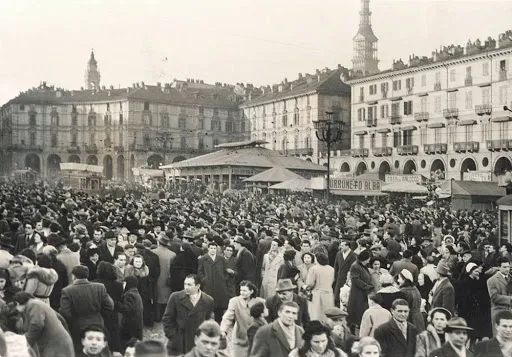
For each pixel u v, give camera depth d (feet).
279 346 26.61
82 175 210.18
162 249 48.42
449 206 155.63
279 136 337.11
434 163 241.35
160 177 268.21
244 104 373.20
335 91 304.30
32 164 360.28
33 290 29.66
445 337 28.45
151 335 43.93
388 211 120.78
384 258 45.19
